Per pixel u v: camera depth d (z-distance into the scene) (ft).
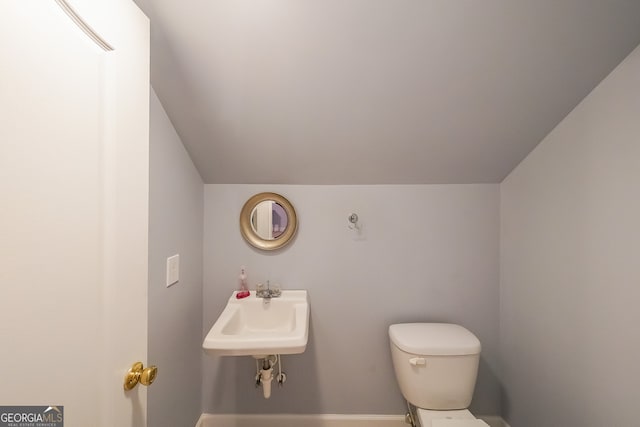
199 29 2.93
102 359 1.96
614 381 3.15
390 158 4.65
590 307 3.45
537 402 4.33
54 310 1.62
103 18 1.93
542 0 2.70
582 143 3.57
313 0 2.73
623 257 3.06
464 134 4.19
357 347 5.24
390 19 2.86
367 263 5.22
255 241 5.10
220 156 4.57
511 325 4.94
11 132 1.39
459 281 5.21
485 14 2.81
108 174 2.00
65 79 1.67
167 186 3.83
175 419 4.13
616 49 3.00
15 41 1.41
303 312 4.45
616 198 3.14
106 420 1.97
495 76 3.36
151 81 3.40
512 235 4.91
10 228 1.40
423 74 3.36
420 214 5.21
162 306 3.72
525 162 4.59
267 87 3.51
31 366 1.50
